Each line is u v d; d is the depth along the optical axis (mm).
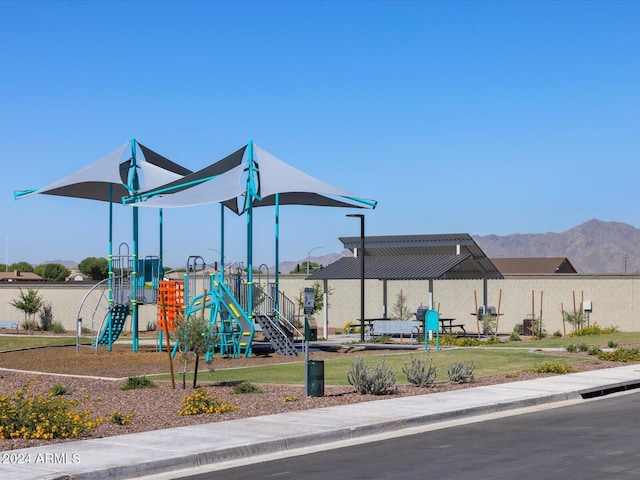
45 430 14094
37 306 54906
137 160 36000
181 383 22484
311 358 30219
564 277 49875
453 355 30125
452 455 12797
